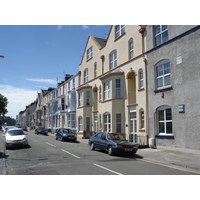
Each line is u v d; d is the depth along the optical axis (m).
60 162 9.73
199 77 11.92
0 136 32.06
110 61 22.47
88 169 8.24
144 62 16.44
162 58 14.66
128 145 11.99
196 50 12.20
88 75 27.45
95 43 26.08
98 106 23.72
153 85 15.38
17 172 7.82
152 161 10.47
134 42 18.14
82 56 29.75
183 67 12.95
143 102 16.34
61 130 24.03
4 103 78.50
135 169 8.34
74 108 31.27
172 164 9.46
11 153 12.97
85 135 25.75
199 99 11.84
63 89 39.09
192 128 12.12
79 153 12.84
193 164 9.06
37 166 8.84
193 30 12.45
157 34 15.61
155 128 14.96
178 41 13.44
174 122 13.36
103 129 21.41
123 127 18.95
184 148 12.56
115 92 19.72
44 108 56.88
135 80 18.91
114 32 21.72
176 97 13.33
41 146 16.53
